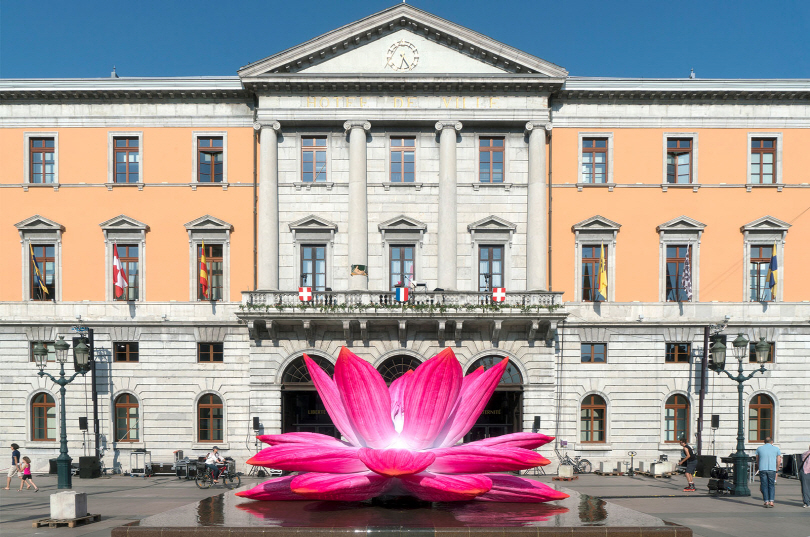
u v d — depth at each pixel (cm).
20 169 3045
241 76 2941
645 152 3058
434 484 953
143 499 2075
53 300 2983
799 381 2955
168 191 3033
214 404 2938
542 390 2830
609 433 2919
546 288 2991
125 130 3052
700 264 3017
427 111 3002
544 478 2612
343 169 3036
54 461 2822
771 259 2911
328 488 960
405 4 2983
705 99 3067
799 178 3062
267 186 2969
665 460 2784
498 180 3075
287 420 2897
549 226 3022
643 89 3019
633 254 3016
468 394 1110
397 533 888
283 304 2777
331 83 2955
